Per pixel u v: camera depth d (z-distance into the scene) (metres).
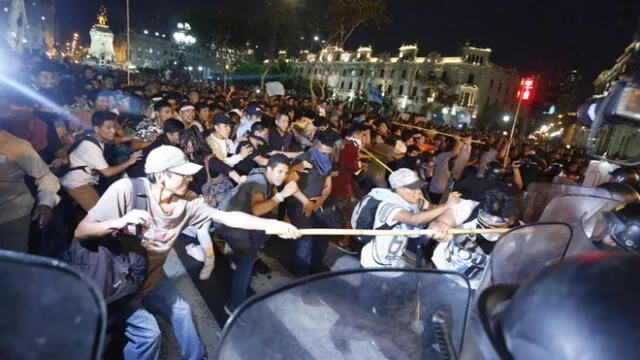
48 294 0.80
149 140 4.35
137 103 6.50
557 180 5.17
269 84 11.00
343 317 1.15
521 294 0.74
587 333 0.61
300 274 3.86
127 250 1.92
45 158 4.11
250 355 0.98
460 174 5.39
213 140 4.41
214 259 4.05
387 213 2.55
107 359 2.19
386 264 2.64
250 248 2.97
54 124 4.28
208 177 3.82
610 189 2.96
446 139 8.66
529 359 0.67
